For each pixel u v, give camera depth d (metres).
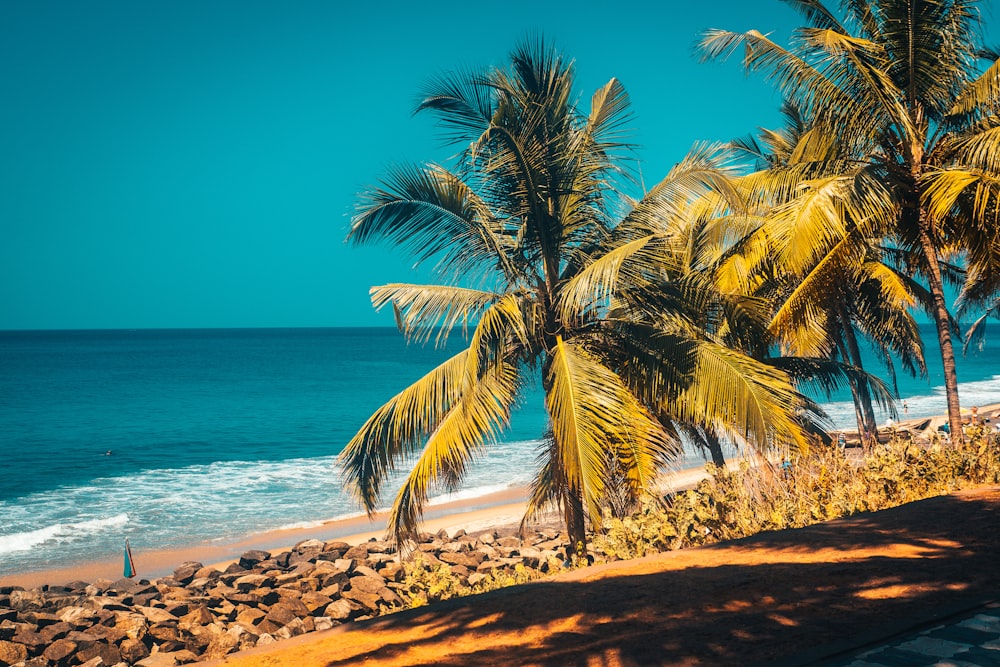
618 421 10.49
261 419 57.19
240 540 24.36
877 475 10.90
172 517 27.17
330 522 26.45
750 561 7.12
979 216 13.11
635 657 4.95
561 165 11.57
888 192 12.88
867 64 13.20
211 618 16.08
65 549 23.23
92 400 70.31
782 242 12.93
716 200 14.59
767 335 14.00
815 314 14.62
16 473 36.03
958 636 4.79
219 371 107.44
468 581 18.03
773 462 11.43
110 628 14.97
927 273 15.41
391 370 109.44
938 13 12.99
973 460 11.67
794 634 5.08
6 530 25.27
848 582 6.11
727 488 10.55
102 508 28.52
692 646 5.04
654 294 11.90
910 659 4.48
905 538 7.41
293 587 18.17
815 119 13.95
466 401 11.23
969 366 103.88
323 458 40.56
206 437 48.22
